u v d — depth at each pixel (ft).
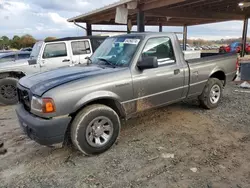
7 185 8.10
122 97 10.37
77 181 8.20
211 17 39.88
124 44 11.90
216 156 9.55
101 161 9.49
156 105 11.96
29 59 21.93
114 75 10.10
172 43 12.53
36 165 9.38
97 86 9.54
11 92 19.86
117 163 9.28
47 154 10.29
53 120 8.65
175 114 15.02
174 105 16.88
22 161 9.74
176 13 35.42
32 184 8.12
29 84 9.92
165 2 26.58
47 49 21.67
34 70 20.95
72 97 8.93
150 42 11.55
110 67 11.03
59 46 22.25
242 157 9.41
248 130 12.16
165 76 11.90
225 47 75.61
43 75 10.68
